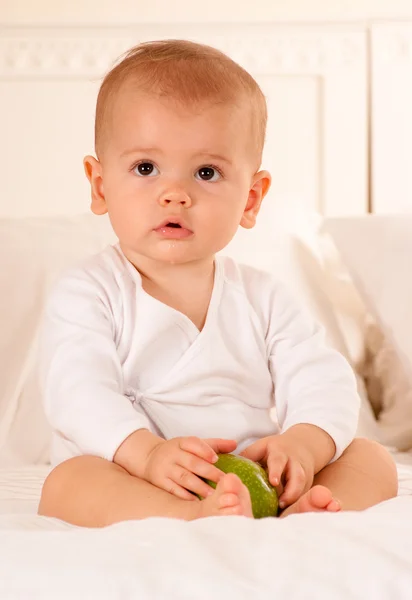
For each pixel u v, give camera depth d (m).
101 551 0.79
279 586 0.73
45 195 3.15
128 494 1.27
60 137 3.16
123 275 1.62
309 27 3.24
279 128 3.23
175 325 1.60
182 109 1.55
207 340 1.61
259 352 1.67
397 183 3.26
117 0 3.18
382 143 3.25
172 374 1.58
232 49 3.21
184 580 0.73
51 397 1.50
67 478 1.33
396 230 2.66
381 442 2.38
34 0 3.15
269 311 1.70
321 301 2.57
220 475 1.25
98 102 1.67
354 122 3.25
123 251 1.67
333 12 3.24
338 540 0.83
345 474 1.44
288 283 2.56
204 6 3.21
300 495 1.33
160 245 1.55
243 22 3.21
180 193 1.52
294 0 3.23
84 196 3.16
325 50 3.24
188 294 1.64
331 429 1.50
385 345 2.63
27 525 1.12
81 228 2.54
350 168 3.25
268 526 0.89
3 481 1.73
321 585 0.73
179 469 1.27
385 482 1.46
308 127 3.25
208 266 1.66
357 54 3.25
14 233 2.47
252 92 1.64
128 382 1.58
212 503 1.16
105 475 1.32
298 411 1.56
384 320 2.51
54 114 3.16
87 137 3.17
